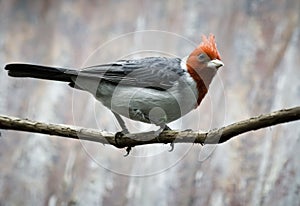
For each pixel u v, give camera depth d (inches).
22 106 541.6
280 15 555.2
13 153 518.6
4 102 545.0
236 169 490.3
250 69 532.1
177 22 569.6
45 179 507.5
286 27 546.9
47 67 371.2
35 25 593.3
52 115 531.2
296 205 469.7
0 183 508.4
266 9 561.3
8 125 348.8
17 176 510.0
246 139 498.3
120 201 490.9
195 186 489.1
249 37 548.4
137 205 488.4
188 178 492.1
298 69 521.3
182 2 581.3
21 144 521.3
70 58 567.2
